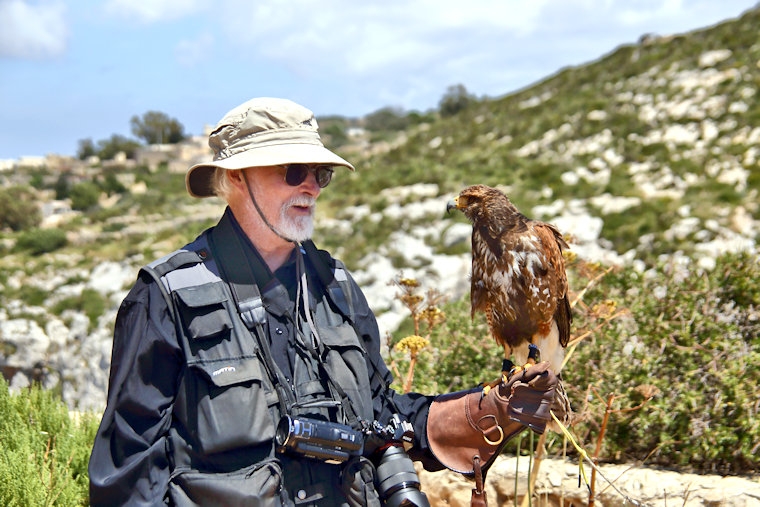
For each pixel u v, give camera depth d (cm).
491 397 239
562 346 366
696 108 3450
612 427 412
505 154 3612
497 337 366
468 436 243
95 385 2472
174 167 8631
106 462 212
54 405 441
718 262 478
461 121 4831
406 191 3281
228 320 218
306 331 235
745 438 383
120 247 3769
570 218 2522
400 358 505
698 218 2306
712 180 2694
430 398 257
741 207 2338
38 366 2655
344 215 3172
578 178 3034
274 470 210
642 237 2289
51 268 3453
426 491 423
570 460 405
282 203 233
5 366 2673
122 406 213
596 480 375
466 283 2291
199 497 204
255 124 233
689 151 3092
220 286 223
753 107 3278
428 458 255
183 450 212
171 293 219
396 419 241
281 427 216
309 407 223
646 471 382
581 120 3747
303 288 240
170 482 209
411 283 434
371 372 251
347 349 238
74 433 402
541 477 390
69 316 2762
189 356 213
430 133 4794
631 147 3225
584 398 408
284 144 233
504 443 240
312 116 245
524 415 235
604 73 4669
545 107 4391
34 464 349
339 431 218
